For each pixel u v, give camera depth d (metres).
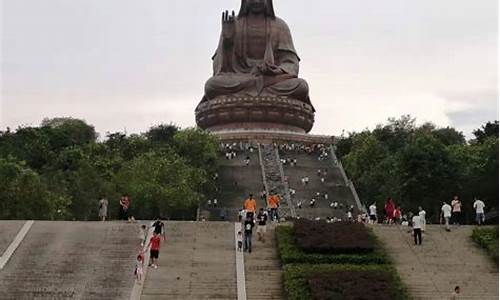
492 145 70.38
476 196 71.25
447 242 43.47
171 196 71.88
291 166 96.81
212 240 43.47
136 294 35.09
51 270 37.56
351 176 89.56
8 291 34.78
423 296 35.84
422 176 68.06
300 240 41.00
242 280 37.31
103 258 39.50
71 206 70.50
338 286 34.75
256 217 51.16
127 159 89.12
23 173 63.06
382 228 45.53
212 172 88.81
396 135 101.69
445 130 104.00
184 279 37.09
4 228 43.53
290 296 34.44
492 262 40.31
